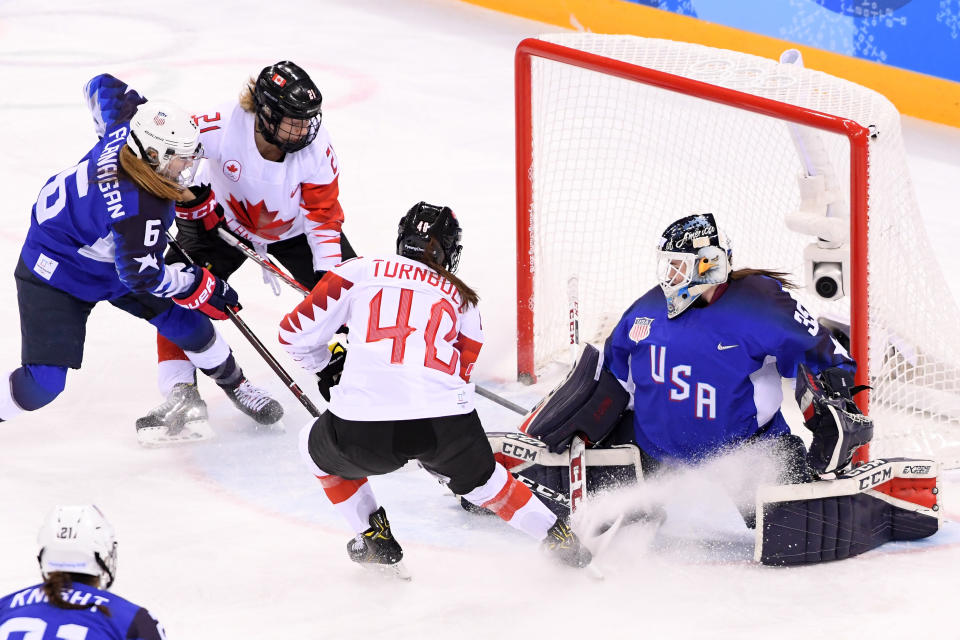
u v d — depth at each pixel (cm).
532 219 1848
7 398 1502
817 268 1661
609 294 2012
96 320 2073
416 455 1227
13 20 3938
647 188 2302
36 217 1470
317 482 1562
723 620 1220
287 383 1595
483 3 4116
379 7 4122
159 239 1418
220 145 1576
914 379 1598
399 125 3114
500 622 1225
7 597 857
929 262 1584
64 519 856
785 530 1317
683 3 3481
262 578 1312
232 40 3766
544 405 1443
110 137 1422
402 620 1227
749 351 1322
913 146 2900
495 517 1473
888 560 1352
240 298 2167
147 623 838
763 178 2280
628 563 1356
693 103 2405
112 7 4097
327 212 1655
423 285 1243
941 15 2945
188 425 1661
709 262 1309
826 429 1285
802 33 3216
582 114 2212
